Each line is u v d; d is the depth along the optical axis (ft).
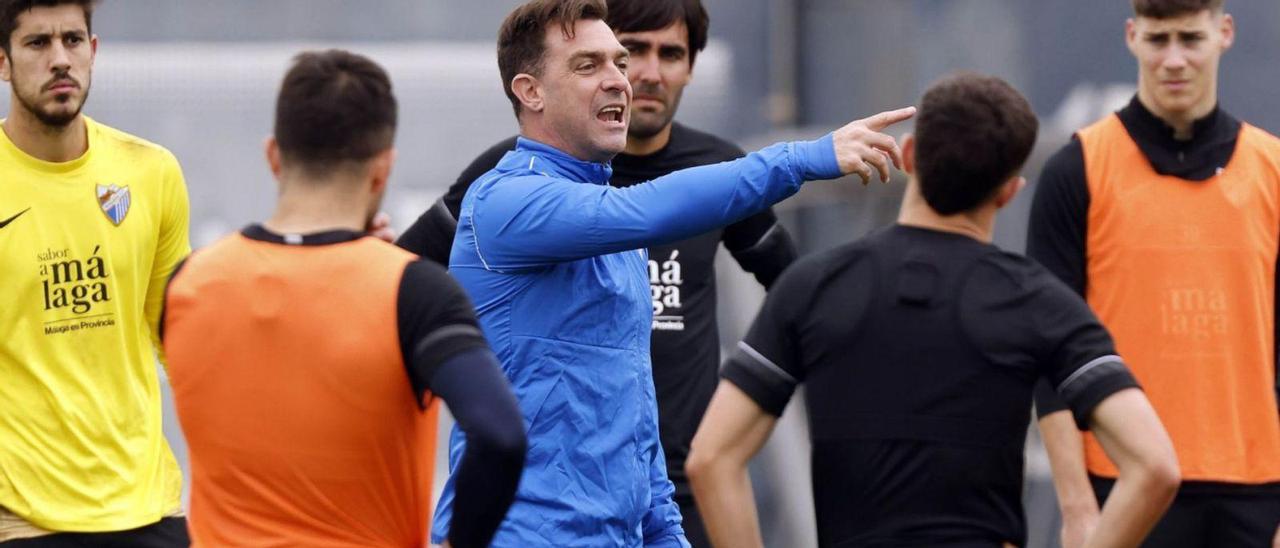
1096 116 119.14
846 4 121.60
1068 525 52.90
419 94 120.98
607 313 44.70
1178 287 63.41
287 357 37.14
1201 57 62.90
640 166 60.29
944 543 43.98
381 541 38.04
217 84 118.62
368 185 38.47
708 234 60.18
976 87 45.44
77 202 54.39
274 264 37.50
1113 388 44.04
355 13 121.29
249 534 37.73
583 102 44.78
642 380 45.93
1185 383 63.31
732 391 46.52
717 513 46.37
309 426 37.11
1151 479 43.39
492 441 35.63
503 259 43.93
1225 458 63.21
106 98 117.08
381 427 37.22
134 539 55.83
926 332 44.39
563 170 45.21
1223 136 64.34
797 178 41.91
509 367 44.32
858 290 45.21
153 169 56.39
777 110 123.44
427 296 36.86
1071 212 64.28
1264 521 63.41
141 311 56.24
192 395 37.96
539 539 43.65
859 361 44.83
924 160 45.34
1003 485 44.39
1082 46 120.16
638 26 57.82
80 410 54.34
